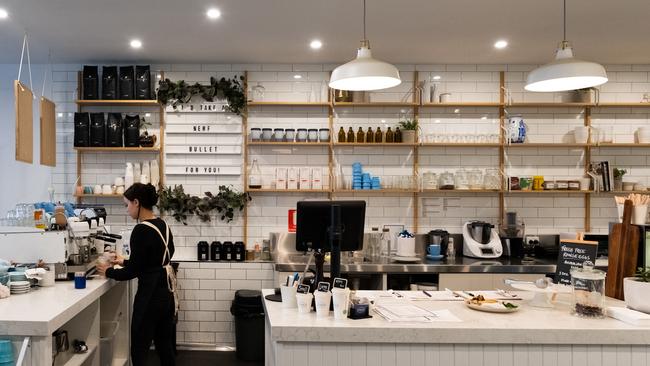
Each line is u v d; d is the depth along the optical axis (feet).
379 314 7.70
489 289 14.07
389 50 15.29
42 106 13.37
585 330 6.88
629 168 17.07
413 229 16.98
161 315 10.55
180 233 16.85
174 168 16.81
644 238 8.38
